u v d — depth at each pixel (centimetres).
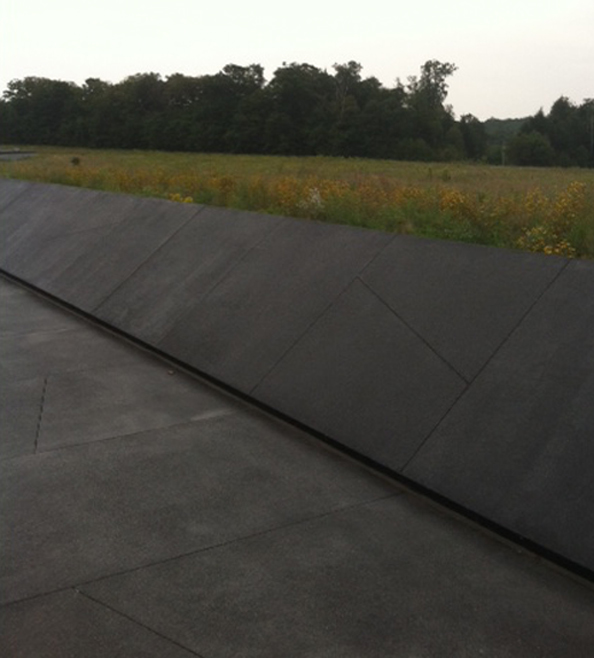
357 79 10594
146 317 765
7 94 12019
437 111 11094
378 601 330
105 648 293
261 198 1127
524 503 394
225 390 609
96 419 539
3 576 340
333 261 694
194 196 1255
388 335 566
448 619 319
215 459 476
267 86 10150
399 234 682
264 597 330
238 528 390
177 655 291
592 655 298
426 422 475
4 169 2195
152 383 623
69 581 338
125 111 10850
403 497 435
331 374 558
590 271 519
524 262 561
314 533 388
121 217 1065
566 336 478
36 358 684
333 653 295
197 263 830
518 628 314
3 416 539
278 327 643
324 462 480
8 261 1123
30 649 292
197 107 10419
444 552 374
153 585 337
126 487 433
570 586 348
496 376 479
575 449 405
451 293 572
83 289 901
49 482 436
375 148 9675
